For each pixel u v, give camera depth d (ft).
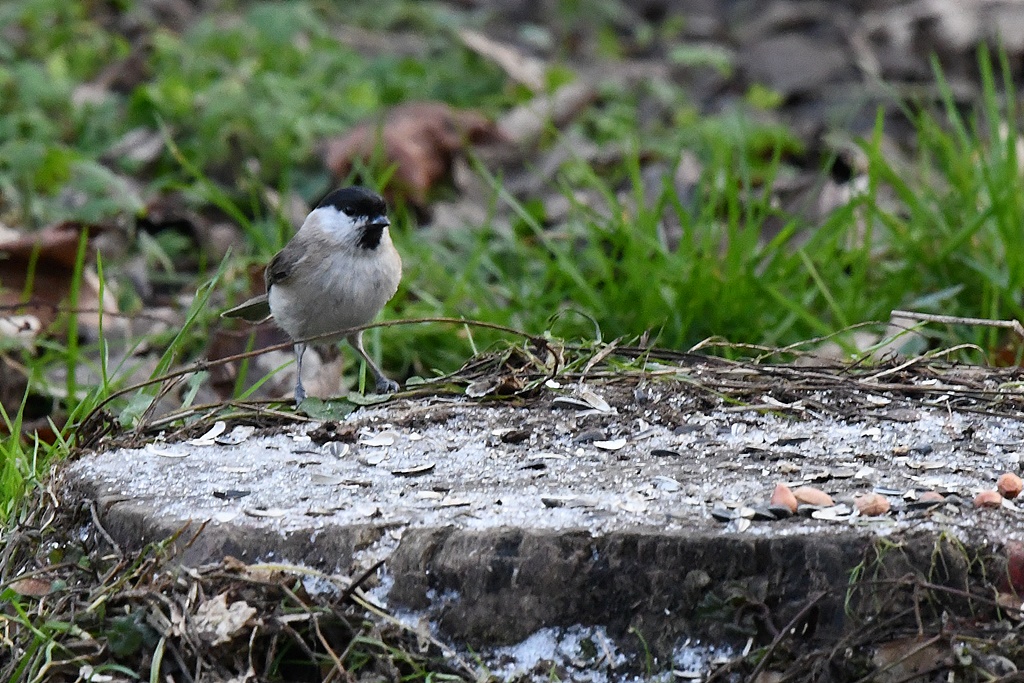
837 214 33.63
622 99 48.91
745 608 16.19
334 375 29.96
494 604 16.53
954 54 51.85
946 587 15.74
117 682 16.01
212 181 40.63
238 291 34.47
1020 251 32.04
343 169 40.29
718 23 59.00
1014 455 19.66
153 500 18.17
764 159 44.09
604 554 16.40
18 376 28.86
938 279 33.78
